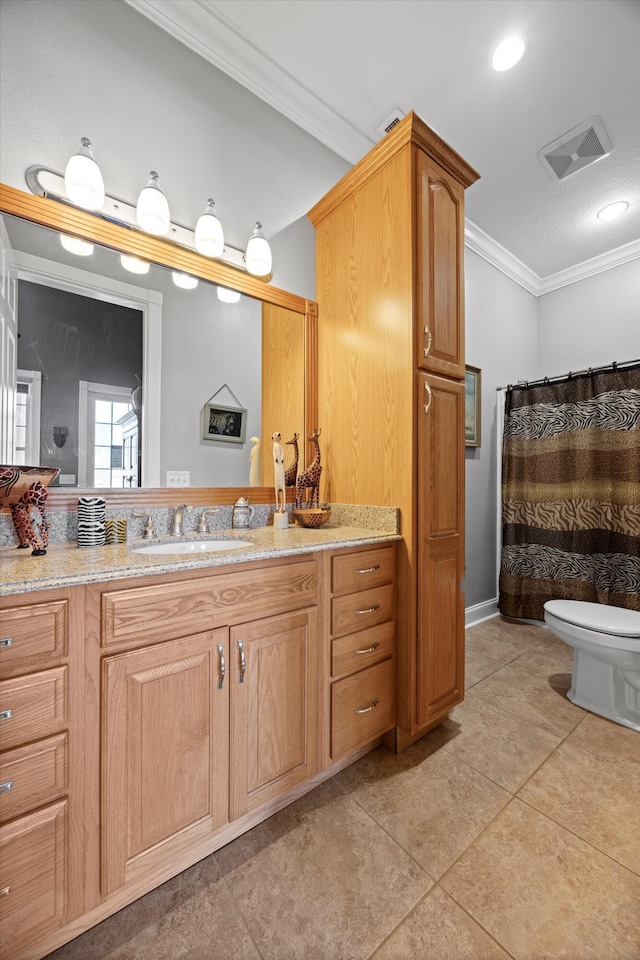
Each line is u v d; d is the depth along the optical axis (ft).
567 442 9.48
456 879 3.48
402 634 5.16
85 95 4.56
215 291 5.55
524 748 5.27
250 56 5.59
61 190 4.39
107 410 4.68
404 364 5.17
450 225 5.65
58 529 4.35
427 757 5.10
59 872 2.81
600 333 10.80
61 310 4.40
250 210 5.92
